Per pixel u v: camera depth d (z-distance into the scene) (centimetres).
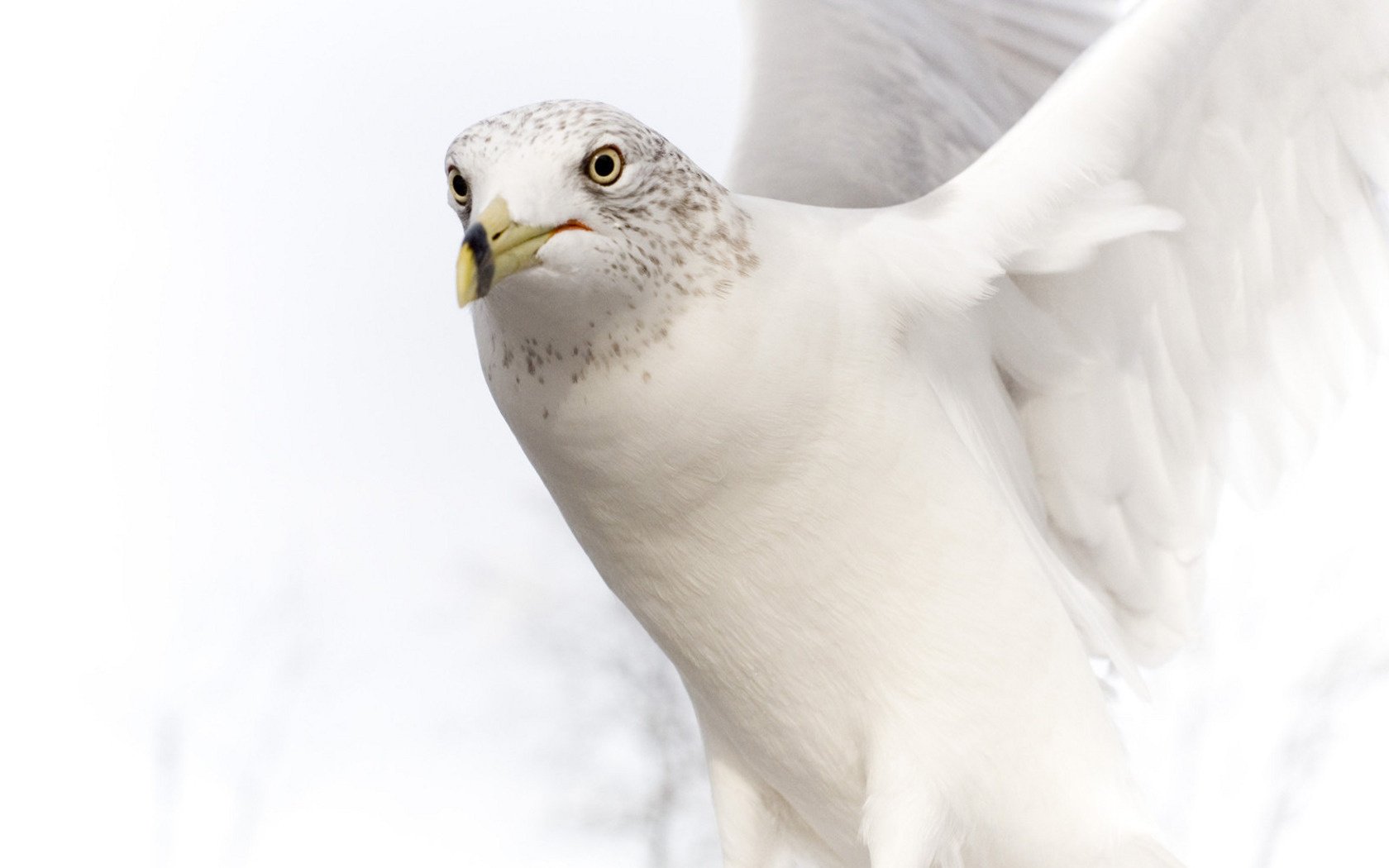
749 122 518
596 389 495
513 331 495
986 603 500
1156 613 512
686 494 496
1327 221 507
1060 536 511
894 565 498
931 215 500
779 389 495
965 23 519
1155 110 501
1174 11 500
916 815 500
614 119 493
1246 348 509
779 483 496
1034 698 501
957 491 499
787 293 495
